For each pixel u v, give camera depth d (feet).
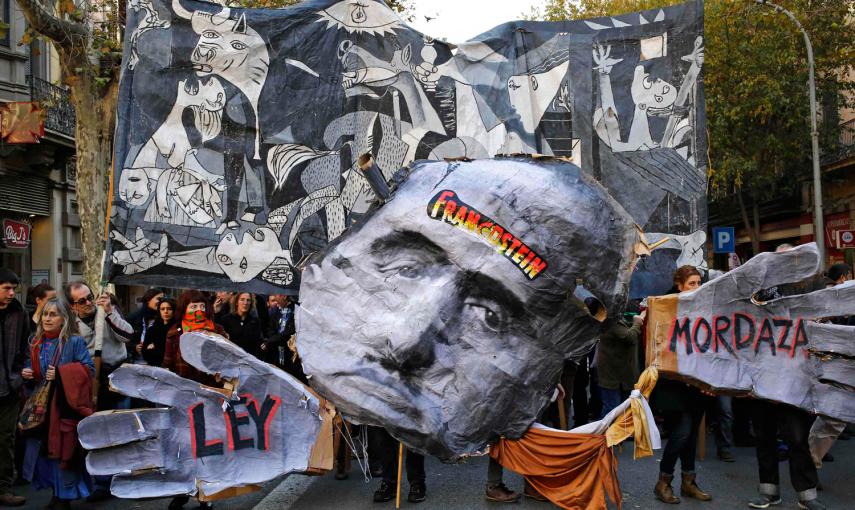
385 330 19.29
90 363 20.84
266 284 22.34
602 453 18.34
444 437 18.88
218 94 22.47
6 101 56.70
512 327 19.24
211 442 18.44
